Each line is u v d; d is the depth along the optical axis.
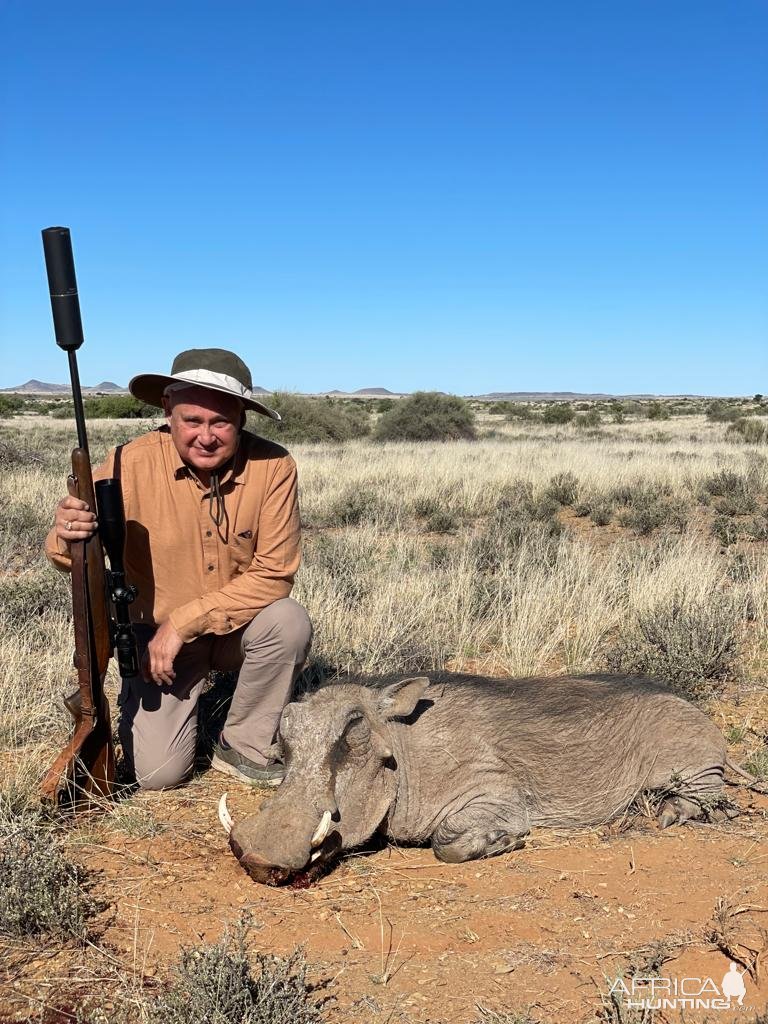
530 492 7.94
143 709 2.23
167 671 2.11
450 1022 1.37
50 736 2.51
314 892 1.78
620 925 1.65
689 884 1.80
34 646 3.16
